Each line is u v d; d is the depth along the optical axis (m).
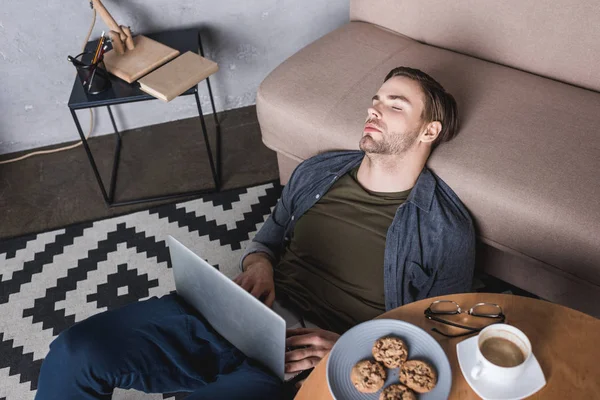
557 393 0.88
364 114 1.56
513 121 1.49
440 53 1.76
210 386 1.07
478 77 1.65
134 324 1.16
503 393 0.87
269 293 1.34
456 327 0.99
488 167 1.39
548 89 1.59
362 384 0.90
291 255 1.43
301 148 1.69
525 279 1.53
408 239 1.33
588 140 1.42
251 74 2.20
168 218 1.89
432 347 0.94
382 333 0.97
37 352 1.58
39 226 1.90
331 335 1.20
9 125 2.07
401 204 1.37
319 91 1.64
